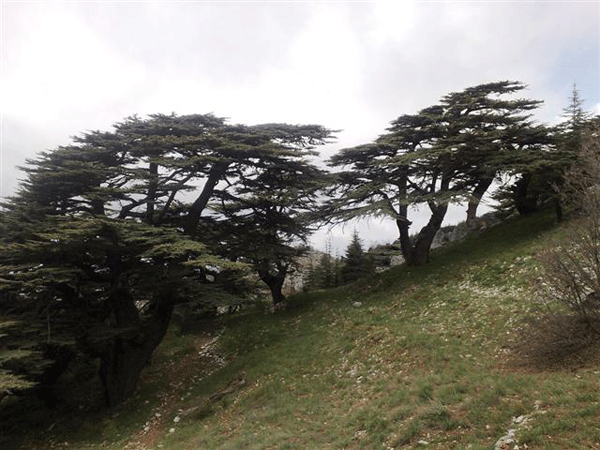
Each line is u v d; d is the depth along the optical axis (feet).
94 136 68.23
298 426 42.24
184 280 61.05
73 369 77.97
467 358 43.47
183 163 63.36
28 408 67.26
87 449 52.21
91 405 66.90
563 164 75.15
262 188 76.28
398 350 51.47
